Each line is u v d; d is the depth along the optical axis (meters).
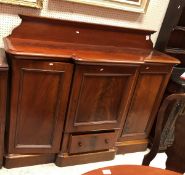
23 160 1.97
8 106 1.76
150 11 2.38
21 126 1.82
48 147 1.97
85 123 1.98
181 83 2.21
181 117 1.28
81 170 2.10
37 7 1.89
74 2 2.01
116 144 2.31
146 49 2.42
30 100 1.75
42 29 1.93
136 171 1.07
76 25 2.02
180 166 1.32
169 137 2.42
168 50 2.48
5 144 1.92
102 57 1.79
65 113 1.89
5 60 1.64
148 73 2.09
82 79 1.78
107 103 1.98
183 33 2.57
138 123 2.31
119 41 2.27
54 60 1.67
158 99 2.29
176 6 2.29
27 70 1.63
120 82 1.93
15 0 1.81
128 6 2.22
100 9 2.16
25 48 1.65
